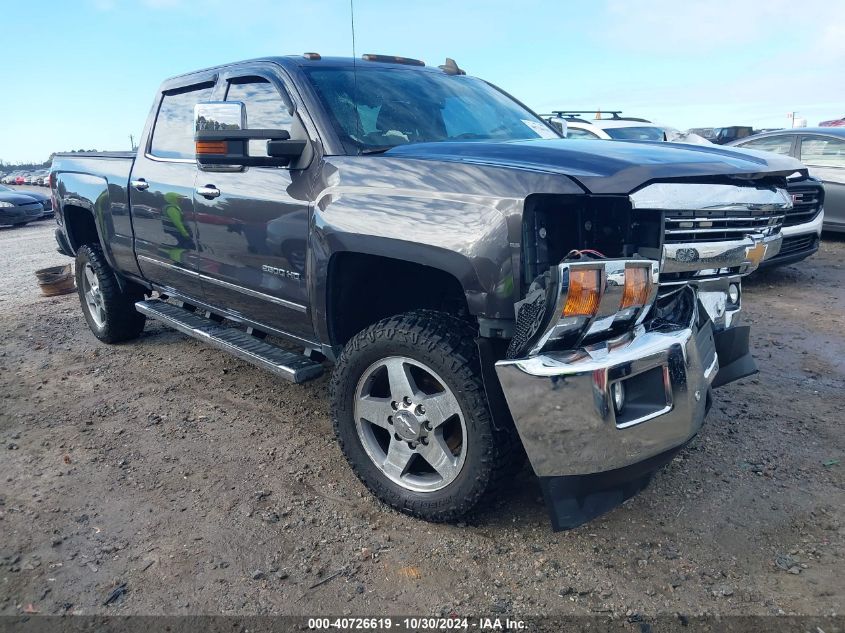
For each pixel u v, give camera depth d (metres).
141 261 4.64
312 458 3.41
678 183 2.41
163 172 4.21
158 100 4.57
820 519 2.71
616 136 9.53
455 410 2.57
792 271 7.65
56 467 3.38
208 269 3.88
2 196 18.75
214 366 4.87
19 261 11.35
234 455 3.46
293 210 3.14
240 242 3.53
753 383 4.17
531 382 2.27
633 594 2.33
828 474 3.06
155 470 3.32
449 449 2.71
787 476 3.05
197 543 2.70
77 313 6.76
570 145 2.77
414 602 2.34
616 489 2.53
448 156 2.74
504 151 2.68
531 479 3.10
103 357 5.18
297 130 3.25
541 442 2.32
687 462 3.20
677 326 2.51
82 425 3.89
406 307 3.29
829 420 3.61
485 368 2.44
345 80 3.45
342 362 2.88
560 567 2.48
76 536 2.77
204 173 3.80
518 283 2.34
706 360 2.66
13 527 2.84
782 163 2.93
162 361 5.03
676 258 2.51
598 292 2.20
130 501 3.03
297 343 3.50
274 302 3.41
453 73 4.20
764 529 2.66
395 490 2.82
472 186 2.47
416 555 2.59
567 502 2.39
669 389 2.41
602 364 2.25
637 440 2.35
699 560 2.50
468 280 2.42
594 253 2.32
